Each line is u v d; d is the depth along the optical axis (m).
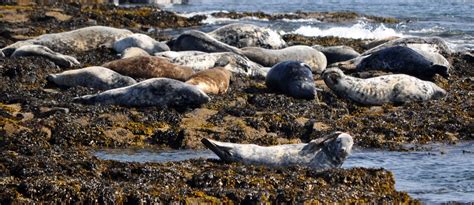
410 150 32.59
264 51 49.44
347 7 108.75
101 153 30.47
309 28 75.50
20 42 53.38
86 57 51.09
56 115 33.84
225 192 22.41
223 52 48.00
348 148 26.44
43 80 41.44
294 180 23.86
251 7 111.69
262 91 41.06
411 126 35.66
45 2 95.69
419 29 76.75
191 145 31.89
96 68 40.72
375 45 61.19
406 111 38.22
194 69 45.31
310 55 49.28
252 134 33.56
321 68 49.41
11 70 41.91
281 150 26.55
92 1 105.94
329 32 74.38
